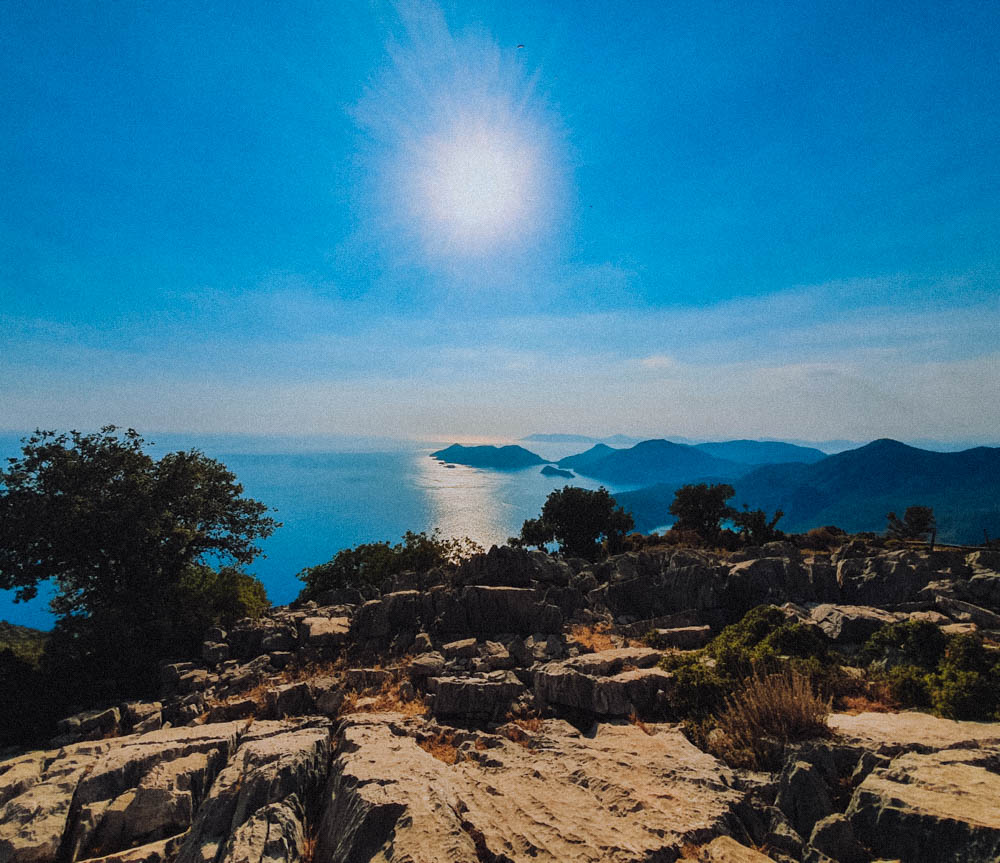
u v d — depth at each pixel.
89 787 10.57
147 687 20.23
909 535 52.50
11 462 25.09
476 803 8.63
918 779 7.95
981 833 6.25
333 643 21.64
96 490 25.94
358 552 39.12
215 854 8.24
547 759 10.97
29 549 24.38
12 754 15.46
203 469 31.28
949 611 23.62
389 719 13.90
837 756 9.86
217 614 25.17
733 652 15.94
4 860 9.03
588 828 7.58
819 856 7.23
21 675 18.97
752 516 52.62
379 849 7.21
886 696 14.66
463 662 18.92
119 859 8.81
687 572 28.73
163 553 26.56
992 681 13.34
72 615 22.83
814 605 26.62
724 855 6.86
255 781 9.38
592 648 21.05
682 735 12.42
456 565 30.70
